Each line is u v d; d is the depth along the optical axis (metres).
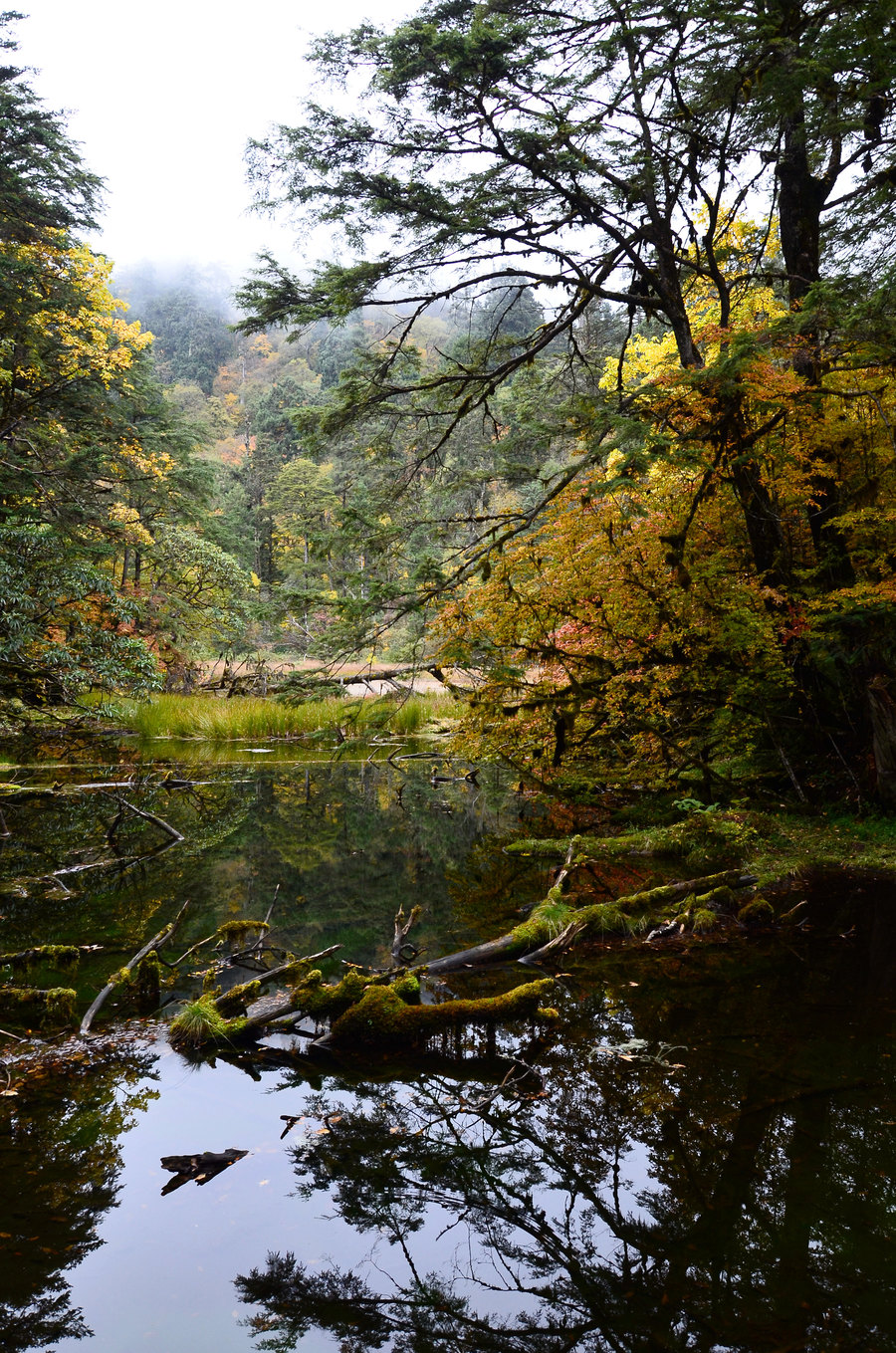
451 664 6.99
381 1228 2.23
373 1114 2.82
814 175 7.60
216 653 26.20
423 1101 2.90
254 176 7.43
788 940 4.39
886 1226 2.13
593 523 6.40
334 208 7.56
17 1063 3.11
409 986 3.61
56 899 5.49
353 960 4.26
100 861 6.64
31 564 13.22
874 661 6.54
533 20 6.91
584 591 6.79
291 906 5.34
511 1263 2.08
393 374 9.31
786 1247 2.07
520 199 7.66
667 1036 3.26
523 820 8.37
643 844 6.45
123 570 23.67
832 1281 1.95
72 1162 2.49
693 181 7.34
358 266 7.82
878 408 6.18
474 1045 3.32
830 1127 2.58
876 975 3.86
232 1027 3.34
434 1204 2.33
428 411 9.55
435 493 9.82
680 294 7.88
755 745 7.80
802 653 6.94
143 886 5.87
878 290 5.77
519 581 7.00
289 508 41.19
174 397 80.56
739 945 4.36
